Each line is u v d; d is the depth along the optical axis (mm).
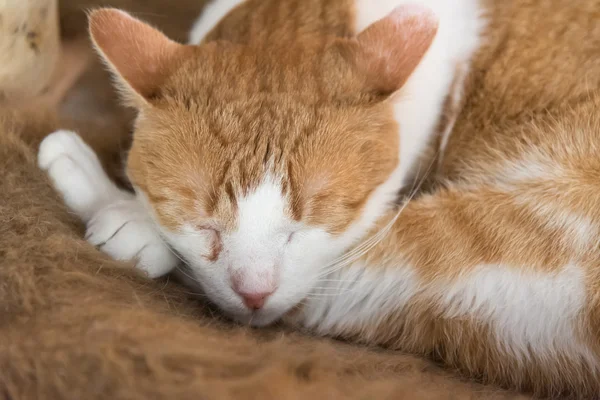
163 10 652
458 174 569
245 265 512
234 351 465
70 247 506
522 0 567
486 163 564
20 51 560
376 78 521
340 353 506
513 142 561
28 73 570
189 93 516
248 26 545
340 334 550
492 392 515
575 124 550
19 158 538
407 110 551
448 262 542
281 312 534
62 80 605
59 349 452
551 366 538
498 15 570
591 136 546
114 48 514
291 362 464
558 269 534
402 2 563
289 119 512
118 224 526
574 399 538
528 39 563
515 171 554
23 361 450
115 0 640
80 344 453
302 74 521
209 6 598
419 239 546
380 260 545
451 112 572
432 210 550
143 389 442
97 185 549
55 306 475
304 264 525
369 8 556
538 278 536
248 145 507
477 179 561
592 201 537
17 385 448
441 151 575
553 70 558
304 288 532
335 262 540
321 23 544
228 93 515
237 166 506
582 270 532
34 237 504
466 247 543
